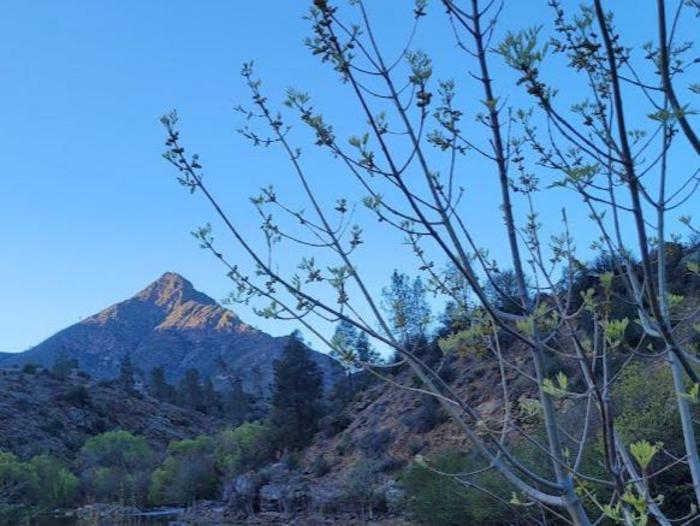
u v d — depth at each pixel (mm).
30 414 119938
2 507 43062
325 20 3758
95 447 83688
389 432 58406
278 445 69188
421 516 31547
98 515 44500
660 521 3740
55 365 160750
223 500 61781
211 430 146375
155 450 122500
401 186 3578
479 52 3760
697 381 3035
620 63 4250
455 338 4242
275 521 52344
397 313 4504
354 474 50656
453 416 3684
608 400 3352
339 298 4027
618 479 3213
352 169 3836
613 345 3719
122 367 164625
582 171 3307
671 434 16750
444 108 4000
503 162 3812
